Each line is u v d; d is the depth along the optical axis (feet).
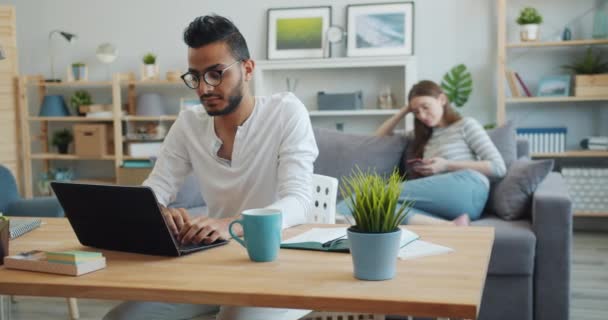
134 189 3.74
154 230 3.87
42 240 4.58
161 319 4.96
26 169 17.35
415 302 2.91
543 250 8.36
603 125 15.25
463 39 15.81
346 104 15.92
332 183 6.00
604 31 14.61
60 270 3.58
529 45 14.62
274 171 5.61
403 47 15.85
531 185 9.33
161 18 17.47
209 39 4.80
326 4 16.43
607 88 14.25
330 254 3.94
